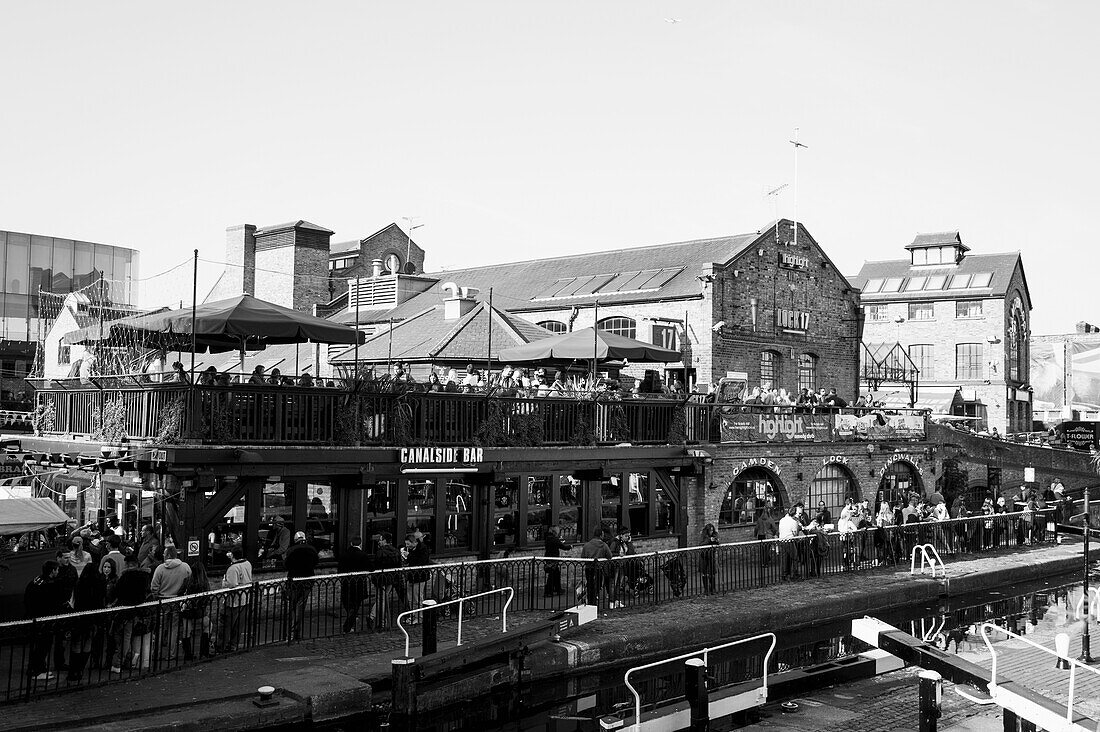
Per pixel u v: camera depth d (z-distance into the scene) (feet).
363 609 50.52
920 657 37.11
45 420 64.90
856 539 70.95
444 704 39.93
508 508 65.87
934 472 99.86
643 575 57.93
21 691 35.35
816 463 85.97
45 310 150.00
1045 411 203.41
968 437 104.06
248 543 50.55
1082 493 116.16
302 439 51.65
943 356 164.55
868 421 92.43
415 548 51.96
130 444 51.26
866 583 64.95
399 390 56.03
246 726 35.14
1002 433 154.61
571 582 62.85
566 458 64.13
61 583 37.88
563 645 46.16
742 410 79.20
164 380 52.19
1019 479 109.81
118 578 42.19
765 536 69.41
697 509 74.69
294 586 45.55
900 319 167.63
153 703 35.42
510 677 43.11
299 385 52.37
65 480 60.95
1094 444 130.41
